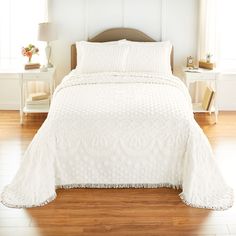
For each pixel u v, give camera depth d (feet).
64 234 10.46
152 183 13.10
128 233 10.52
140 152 12.90
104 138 12.87
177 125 12.87
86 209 11.70
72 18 20.04
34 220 11.11
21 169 12.64
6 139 16.97
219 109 20.98
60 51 20.36
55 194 12.46
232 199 12.14
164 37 20.20
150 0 19.88
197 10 20.02
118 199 12.31
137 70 18.13
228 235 10.45
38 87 20.45
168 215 11.39
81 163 12.95
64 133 12.86
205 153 12.77
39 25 19.03
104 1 19.88
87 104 13.79
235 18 20.17
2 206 11.79
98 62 18.20
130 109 13.35
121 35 19.88
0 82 20.75
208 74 18.94
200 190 12.27
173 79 16.90
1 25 20.07
